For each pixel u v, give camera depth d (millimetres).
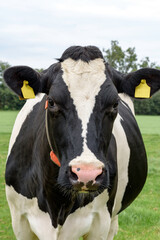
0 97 62031
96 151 2984
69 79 3236
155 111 57344
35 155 3850
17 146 4215
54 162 3441
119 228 7004
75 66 3338
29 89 3486
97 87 3221
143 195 9234
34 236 4293
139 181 5211
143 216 7559
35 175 3850
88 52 3438
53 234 3828
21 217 4188
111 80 3371
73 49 3463
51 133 3342
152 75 3633
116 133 4422
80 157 2898
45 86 3494
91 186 2820
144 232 6789
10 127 31062
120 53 47188
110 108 3229
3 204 8359
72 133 3072
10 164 4230
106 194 4000
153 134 26000
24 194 4039
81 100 3145
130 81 3670
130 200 5137
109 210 4188
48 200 3721
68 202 3639
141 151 5309
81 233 4027
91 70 3307
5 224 7141
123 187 4695
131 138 4941
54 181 3572
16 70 3383
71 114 3125
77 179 2850
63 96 3170
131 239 6434
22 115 4555
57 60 3477
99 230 4148
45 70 3768
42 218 3914
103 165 2893
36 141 3875
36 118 4105
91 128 3053
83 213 3930
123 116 5086
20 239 4312
